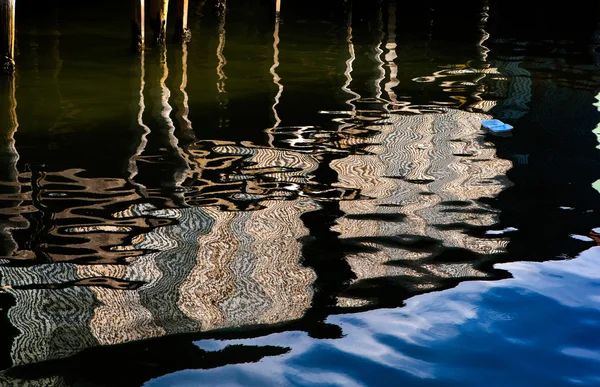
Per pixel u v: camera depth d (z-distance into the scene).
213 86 10.93
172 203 6.50
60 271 5.20
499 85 11.19
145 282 5.06
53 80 10.98
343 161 7.70
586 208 6.54
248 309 4.71
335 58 13.16
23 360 4.09
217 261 5.39
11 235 5.76
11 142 8.09
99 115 9.26
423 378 4.01
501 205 6.59
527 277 5.25
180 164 7.51
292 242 5.75
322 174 7.30
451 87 11.08
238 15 17.47
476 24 16.78
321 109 9.76
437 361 4.18
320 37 15.06
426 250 5.65
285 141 8.35
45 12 16.73
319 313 4.69
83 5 17.78
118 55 12.80
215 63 12.49
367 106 9.95
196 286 5.01
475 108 9.89
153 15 13.34
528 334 4.48
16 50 12.95
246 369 4.04
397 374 4.04
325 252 5.58
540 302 4.89
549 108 9.90
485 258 5.55
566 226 6.15
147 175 7.17
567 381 4.00
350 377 4.00
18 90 10.34
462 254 5.60
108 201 6.50
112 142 8.17
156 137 8.41
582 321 4.65
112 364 4.06
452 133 8.73
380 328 4.52
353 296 4.92
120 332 4.41
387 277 5.20
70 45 13.49
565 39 15.09
